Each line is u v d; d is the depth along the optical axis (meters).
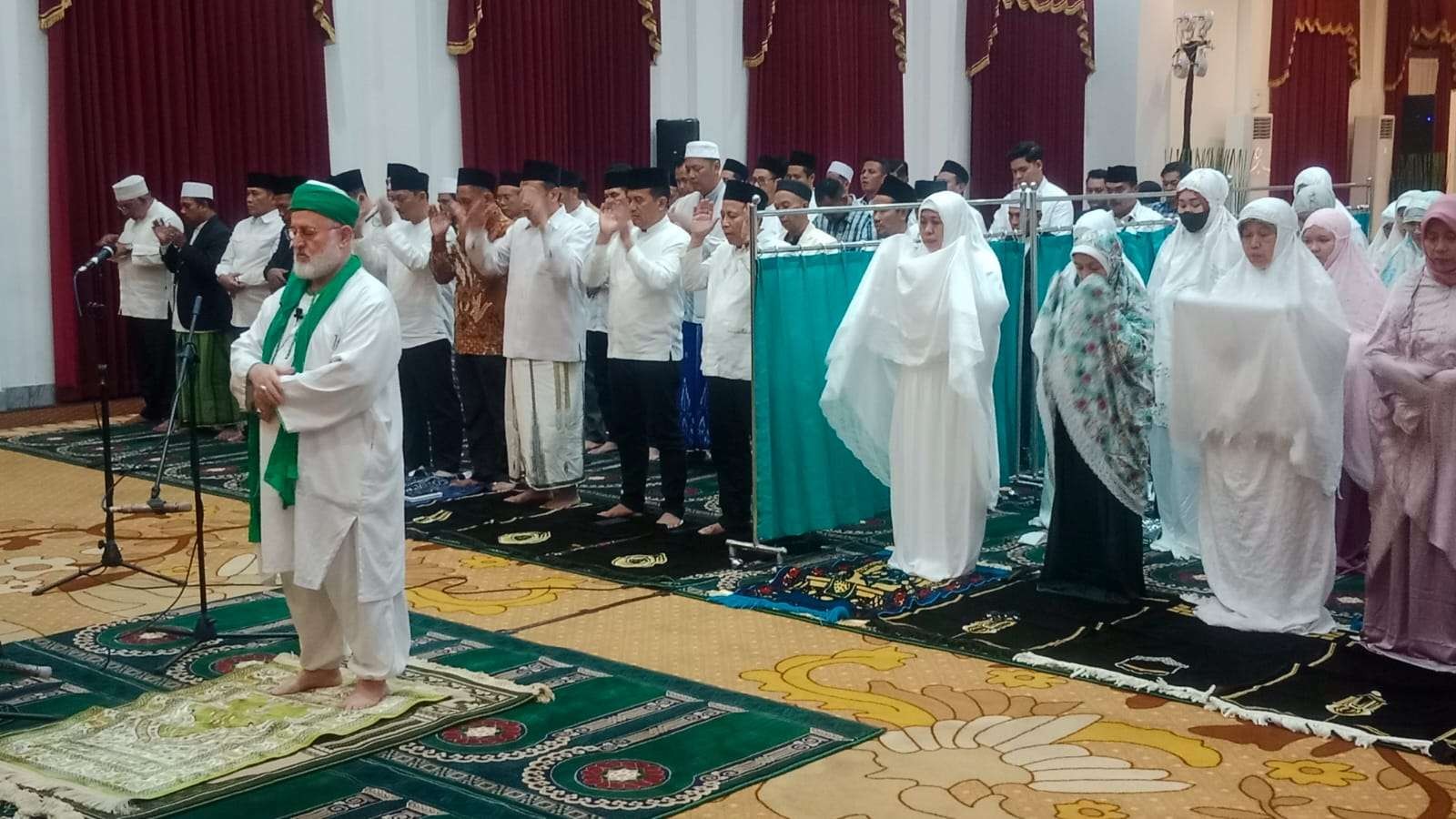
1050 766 3.74
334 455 3.91
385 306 3.97
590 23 11.36
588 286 6.70
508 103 10.93
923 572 5.56
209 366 8.82
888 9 13.45
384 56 10.47
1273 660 4.57
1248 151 15.40
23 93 9.15
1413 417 4.45
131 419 9.48
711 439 6.19
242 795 3.53
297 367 3.91
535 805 3.47
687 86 12.18
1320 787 3.60
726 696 4.28
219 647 4.79
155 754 3.77
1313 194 6.96
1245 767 3.74
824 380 6.02
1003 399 6.87
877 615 5.10
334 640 4.21
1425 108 17.17
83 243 9.40
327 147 10.23
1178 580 5.58
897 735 3.97
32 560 5.97
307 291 4.05
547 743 3.89
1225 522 5.00
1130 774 3.69
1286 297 4.75
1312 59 16.64
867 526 6.56
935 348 5.41
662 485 6.93
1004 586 5.46
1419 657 4.54
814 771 3.71
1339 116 17.11
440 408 7.34
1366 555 5.75
